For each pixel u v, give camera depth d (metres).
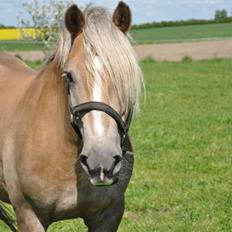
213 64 42.47
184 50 54.69
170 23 101.38
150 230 8.55
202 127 17.30
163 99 24.45
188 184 10.96
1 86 6.65
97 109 4.64
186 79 33.22
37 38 31.75
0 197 6.65
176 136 15.68
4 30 74.44
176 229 8.59
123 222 8.84
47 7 31.09
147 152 13.62
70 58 4.90
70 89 4.87
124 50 4.77
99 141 4.54
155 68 40.44
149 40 70.94
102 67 4.69
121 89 4.70
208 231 8.56
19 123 5.75
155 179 11.32
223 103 23.14
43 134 5.44
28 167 5.50
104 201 5.61
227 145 14.64
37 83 5.80
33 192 5.53
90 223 5.89
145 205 9.64
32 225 5.68
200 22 103.31
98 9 5.04
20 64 7.55
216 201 9.95
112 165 4.50
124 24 5.03
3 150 5.91
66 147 5.30
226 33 80.69
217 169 12.23
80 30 5.02
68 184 5.43
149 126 17.41
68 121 5.20
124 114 4.81
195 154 13.54
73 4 5.09
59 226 8.65
